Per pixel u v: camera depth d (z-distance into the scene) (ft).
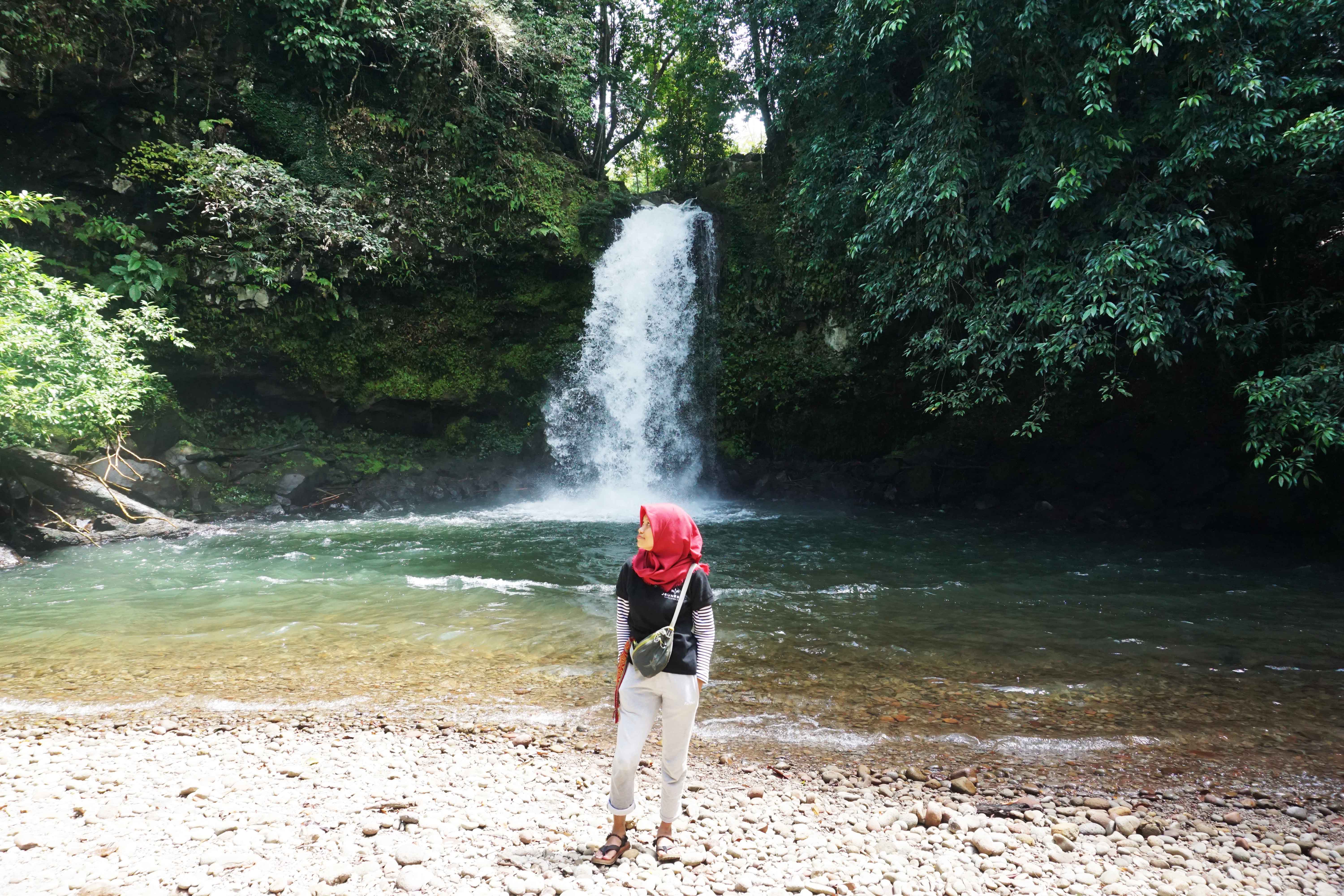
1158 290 33.50
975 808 12.45
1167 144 32.91
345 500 52.85
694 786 13.25
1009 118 39.47
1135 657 21.18
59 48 41.98
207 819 11.84
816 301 59.41
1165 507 49.06
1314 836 11.73
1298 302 37.42
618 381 60.54
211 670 19.66
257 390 52.54
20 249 35.06
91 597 27.43
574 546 38.91
